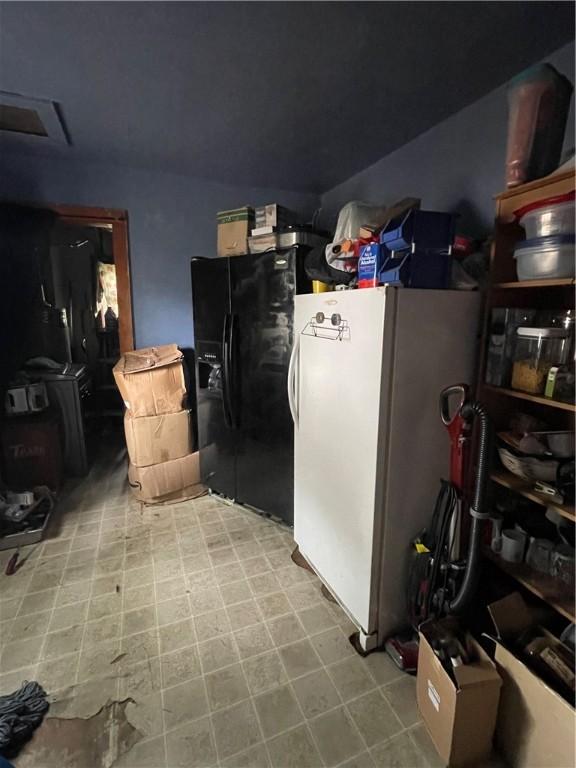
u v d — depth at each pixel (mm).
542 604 1438
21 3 1252
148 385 2615
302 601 1822
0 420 2689
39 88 1779
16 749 1214
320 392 1722
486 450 1280
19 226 2662
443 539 1432
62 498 2775
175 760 1188
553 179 1162
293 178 2932
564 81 1223
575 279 1148
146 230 2947
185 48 1491
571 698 1040
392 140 2260
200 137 2266
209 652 1547
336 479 1651
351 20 1330
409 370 1379
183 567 2051
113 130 2195
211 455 2764
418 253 1373
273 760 1189
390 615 1559
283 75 1662
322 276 1871
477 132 1833
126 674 1450
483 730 1154
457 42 1437
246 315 2332
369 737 1250
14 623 1674
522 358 1354
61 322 3514
